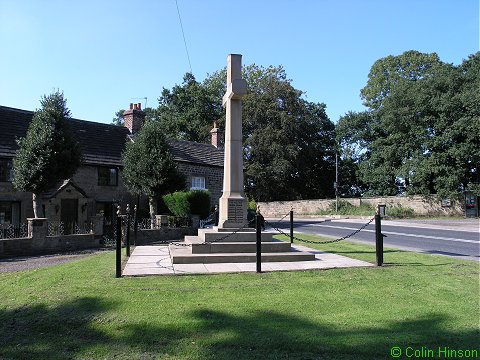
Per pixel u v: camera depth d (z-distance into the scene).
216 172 30.73
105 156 25.08
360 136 51.38
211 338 5.42
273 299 7.02
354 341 5.25
